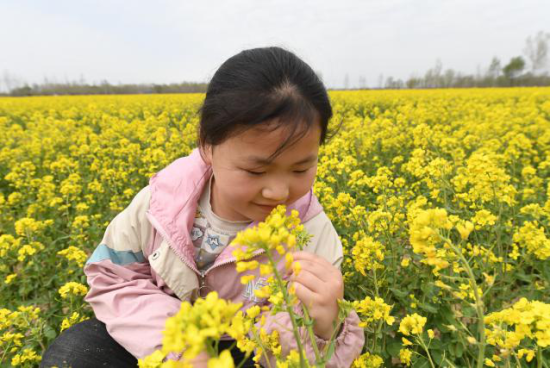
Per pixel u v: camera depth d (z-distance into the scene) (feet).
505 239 10.17
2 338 7.63
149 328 5.08
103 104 66.18
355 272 8.78
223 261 5.65
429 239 3.30
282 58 4.54
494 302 8.61
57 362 5.21
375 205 13.28
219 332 2.22
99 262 5.89
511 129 29.19
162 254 5.72
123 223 6.17
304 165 4.40
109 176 17.24
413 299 7.83
